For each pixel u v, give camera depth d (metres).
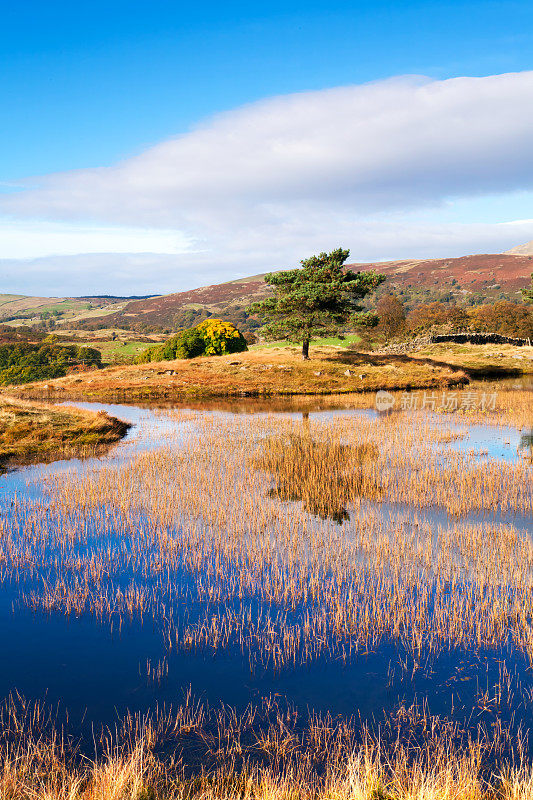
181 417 31.58
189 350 60.75
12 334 136.00
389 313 85.12
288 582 9.81
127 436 25.88
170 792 5.07
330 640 7.95
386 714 6.36
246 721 6.22
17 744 5.82
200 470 18.36
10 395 42.72
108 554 11.30
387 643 7.88
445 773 5.13
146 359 63.97
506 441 23.08
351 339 98.44
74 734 6.00
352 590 9.59
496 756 5.64
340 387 43.56
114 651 7.71
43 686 6.91
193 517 13.61
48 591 9.58
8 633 8.21
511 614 8.60
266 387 43.16
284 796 4.90
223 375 47.94
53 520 13.49
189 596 9.41
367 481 16.47
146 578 10.15
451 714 6.34
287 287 50.69
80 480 17.36
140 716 6.32
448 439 23.30
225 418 30.78
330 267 48.22
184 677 7.09
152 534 12.44
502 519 13.31
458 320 102.06
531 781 4.85
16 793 4.98
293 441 22.48
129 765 5.11
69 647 7.84
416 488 15.84
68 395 42.94
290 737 5.93
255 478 17.36
